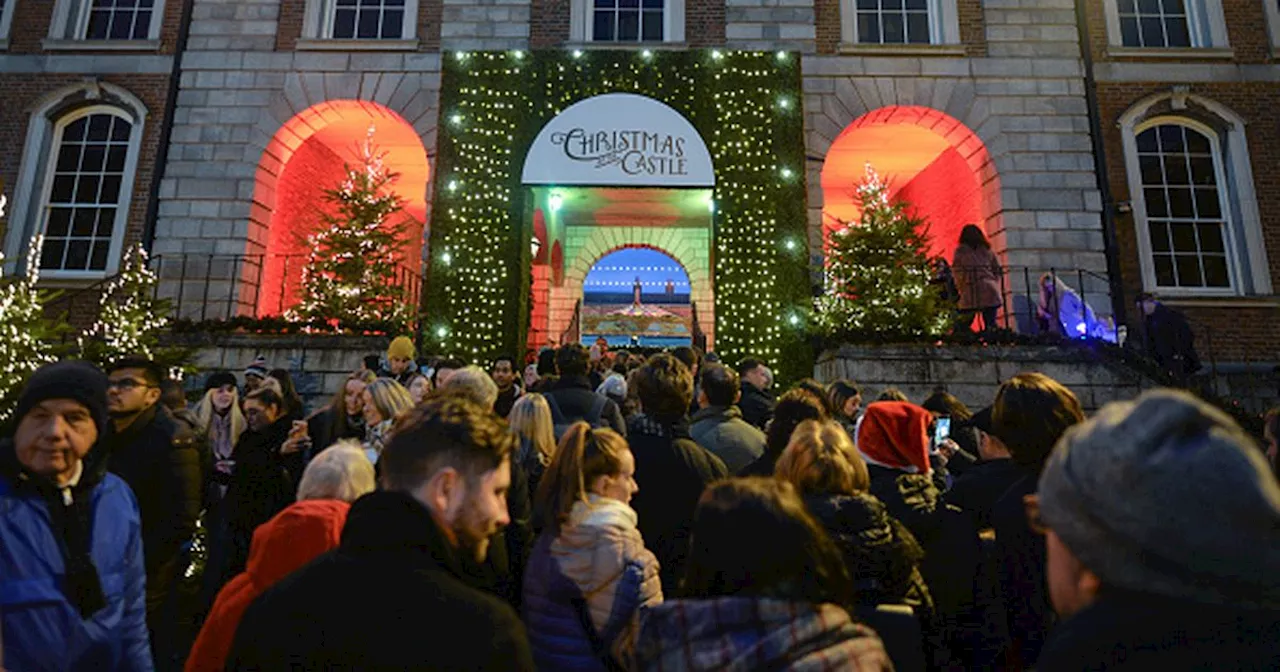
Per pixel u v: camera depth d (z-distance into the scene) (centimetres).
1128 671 84
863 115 1150
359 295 979
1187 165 1169
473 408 153
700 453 296
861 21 1221
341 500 206
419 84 1152
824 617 117
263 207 1126
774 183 1113
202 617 368
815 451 219
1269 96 1179
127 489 219
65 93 1157
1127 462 88
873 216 997
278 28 1175
